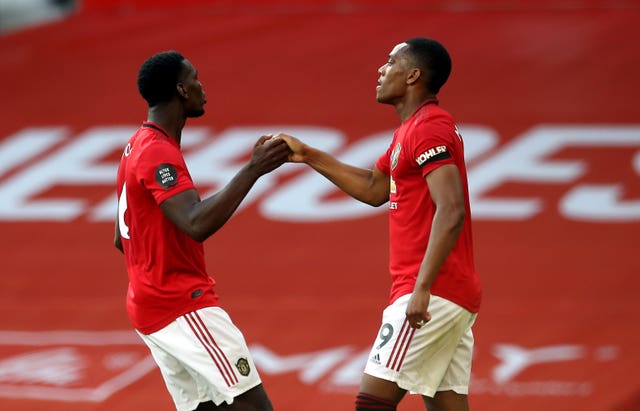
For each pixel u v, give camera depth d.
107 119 43.41
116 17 56.69
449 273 14.75
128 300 15.57
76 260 33.75
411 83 15.17
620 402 22.48
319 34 51.22
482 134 39.50
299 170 39.31
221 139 40.62
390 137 39.53
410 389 14.92
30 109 44.75
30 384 24.66
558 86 42.81
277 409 23.03
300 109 42.50
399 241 15.04
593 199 35.12
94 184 38.84
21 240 35.28
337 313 28.84
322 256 33.16
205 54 49.28
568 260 31.61
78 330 28.53
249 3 56.25
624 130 38.91
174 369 15.55
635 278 30.20
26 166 40.31
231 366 15.05
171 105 15.18
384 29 51.31
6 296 31.23
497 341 26.47
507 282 30.52
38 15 65.12
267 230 35.19
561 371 24.42
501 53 46.53
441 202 14.16
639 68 43.91
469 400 22.97
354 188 16.84
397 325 14.77
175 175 14.55
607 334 26.62
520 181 36.53
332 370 25.12
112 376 25.06
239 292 30.83
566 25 49.94
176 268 15.09
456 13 53.03
